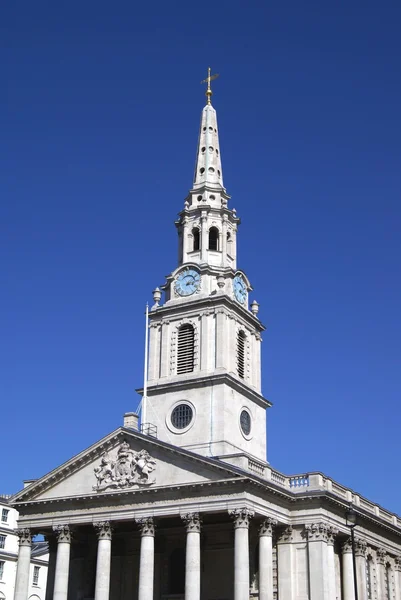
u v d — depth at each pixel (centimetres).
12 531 11775
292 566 7519
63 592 7500
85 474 7794
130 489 7438
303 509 7644
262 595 7019
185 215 9825
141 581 7119
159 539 8088
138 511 7369
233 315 9025
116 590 8162
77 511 7681
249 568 7550
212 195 9944
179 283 9350
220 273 9350
